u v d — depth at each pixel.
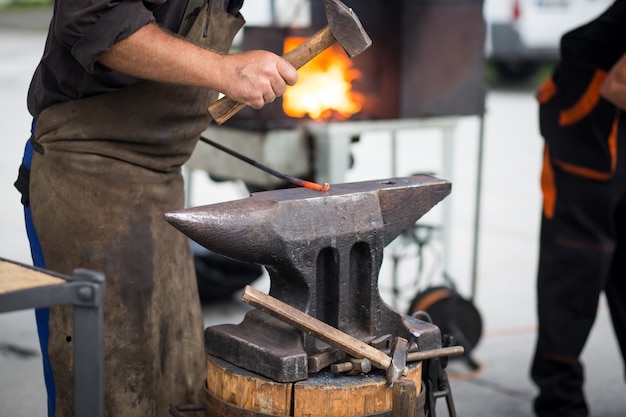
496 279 5.46
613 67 3.09
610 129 3.27
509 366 4.19
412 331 2.10
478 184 4.12
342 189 2.08
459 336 3.97
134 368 2.36
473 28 3.96
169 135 2.34
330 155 3.77
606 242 3.37
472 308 4.00
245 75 2.04
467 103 4.02
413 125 3.95
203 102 2.39
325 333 1.94
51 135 2.30
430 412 2.17
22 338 4.35
